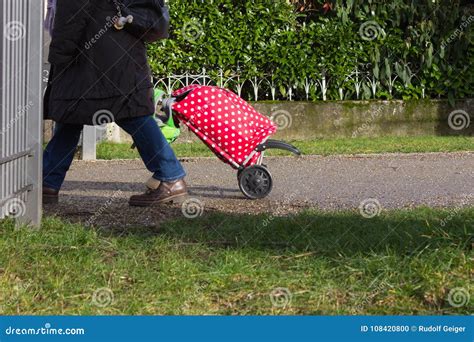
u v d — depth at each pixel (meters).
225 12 14.91
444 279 5.09
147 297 4.96
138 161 12.06
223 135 8.33
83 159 12.20
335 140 14.52
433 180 9.97
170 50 14.76
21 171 6.35
